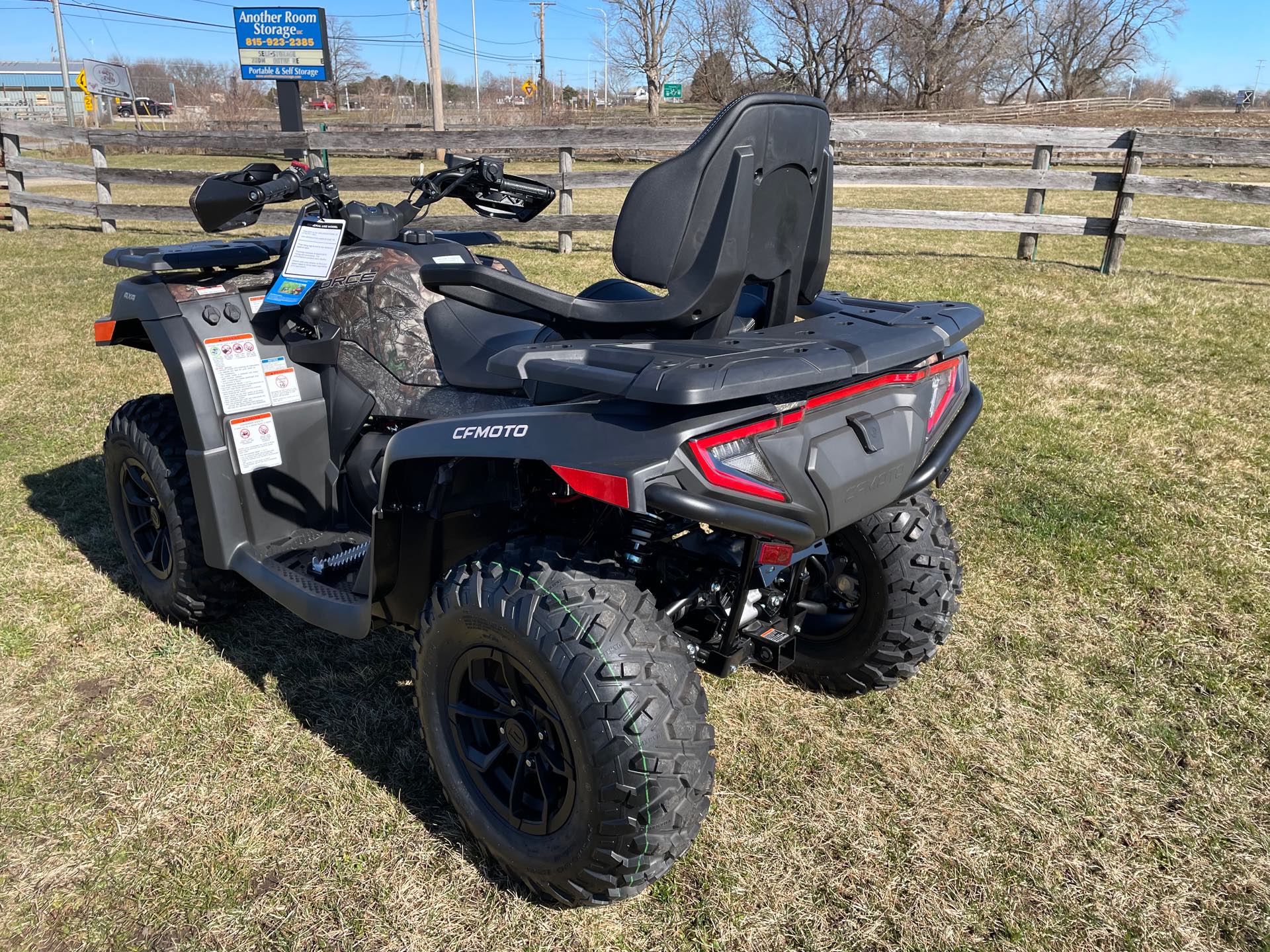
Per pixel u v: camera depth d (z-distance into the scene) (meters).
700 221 1.94
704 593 2.16
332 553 2.86
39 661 2.96
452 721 2.14
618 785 1.79
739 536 2.20
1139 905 2.10
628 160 21.53
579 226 9.87
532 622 1.86
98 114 45.66
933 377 2.27
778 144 1.98
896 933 2.03
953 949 1.99
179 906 2.06
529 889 2.10
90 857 2.20
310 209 2.75
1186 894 2.12
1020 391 5.59
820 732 2.69
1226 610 3.30
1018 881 2.16
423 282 2.24
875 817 2.36
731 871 2.18
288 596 2.61
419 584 2.41
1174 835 2.30
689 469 1.71
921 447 2.16
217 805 2.37
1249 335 6.87
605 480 1.71
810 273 2.31
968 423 2.31
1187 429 4.98
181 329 2.78
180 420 2.96
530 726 2.00
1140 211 15.18
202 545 2.90
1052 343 6.64
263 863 2.19
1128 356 6.33
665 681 1.82
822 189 2.22
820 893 2.13
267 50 18.22
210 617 3.11
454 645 2.05
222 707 2.76
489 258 2.93
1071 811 2.38
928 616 2.62
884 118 38.53
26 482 4.31
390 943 1.98
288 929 2.01
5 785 2.42
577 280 8.24
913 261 9.76
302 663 3.00
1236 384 5.74
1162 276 9.16
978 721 2.74
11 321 7.14
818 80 45.56
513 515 2.36
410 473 2.25
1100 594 3.42
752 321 2.33
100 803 2.37
